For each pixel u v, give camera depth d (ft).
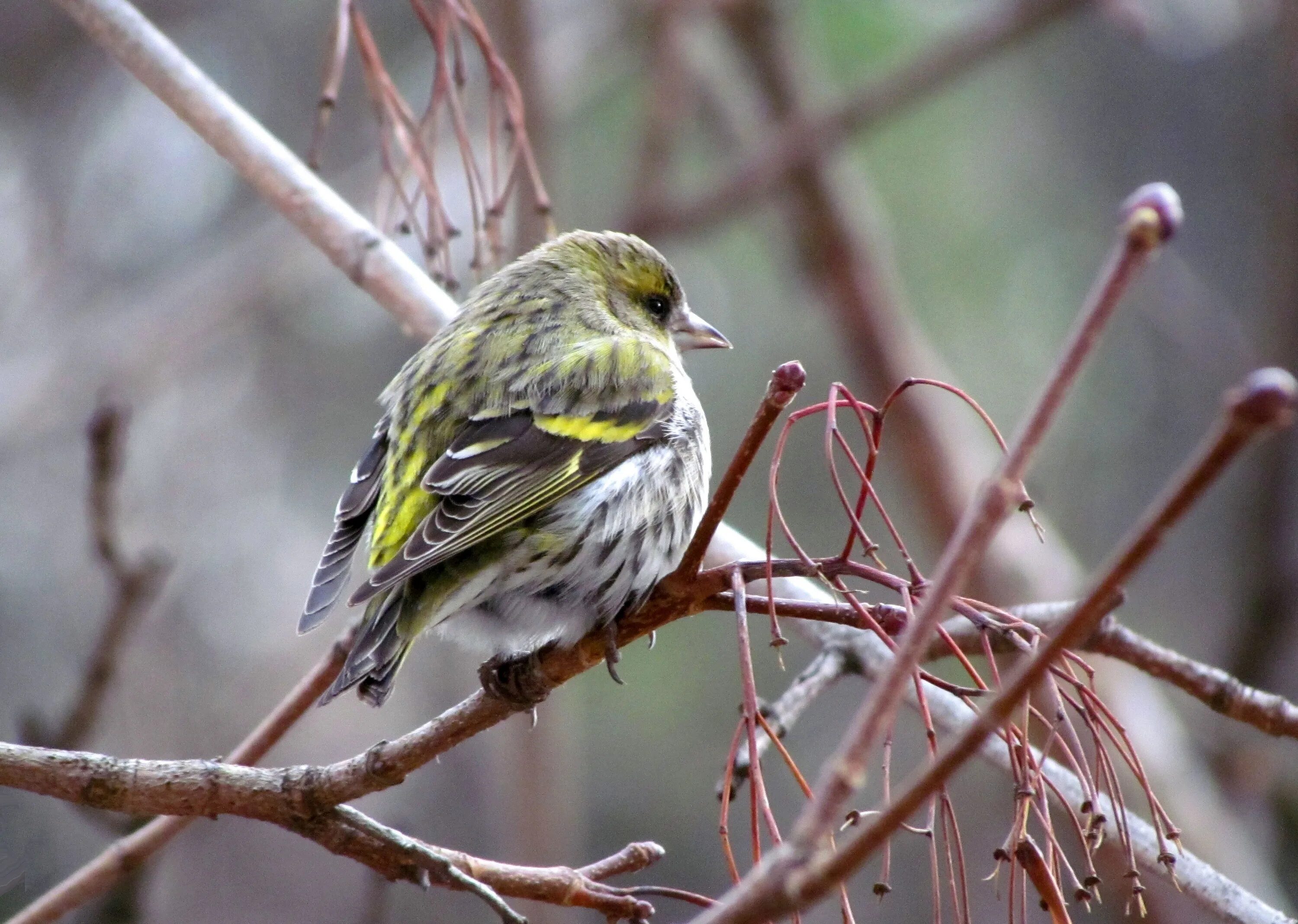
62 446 46.47
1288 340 42.68
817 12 46.73
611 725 48.14
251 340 52.16
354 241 24.84
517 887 17.56
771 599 15.20
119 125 54.70
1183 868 20.20
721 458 49.16
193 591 47.52
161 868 39.88
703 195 42.16
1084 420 50.42
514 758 37.32
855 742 10.60
